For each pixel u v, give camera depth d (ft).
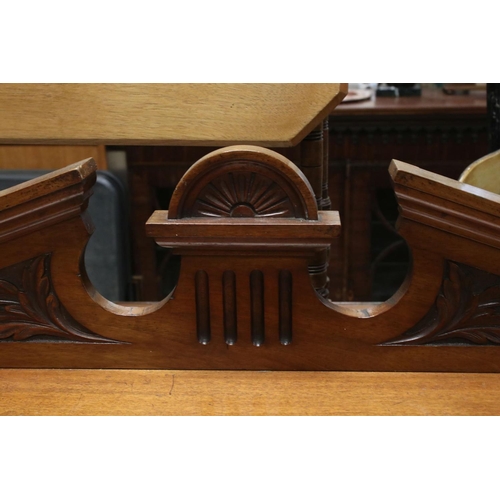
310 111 4.09
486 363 3.13
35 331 3.21
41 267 3.09
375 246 8.11
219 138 4.25
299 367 3.19
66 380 3.19
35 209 2.94
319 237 2.83
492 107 4.96
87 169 2.95
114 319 3.18
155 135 4.29
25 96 4.27
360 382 3.12
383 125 7.09
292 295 3.05
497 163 4.16
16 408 3.00
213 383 3.14
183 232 2.87
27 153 6.89
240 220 2.86
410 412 2.94
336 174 7.42
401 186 2.82
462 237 2.89
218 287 3.05
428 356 3.14
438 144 7.20
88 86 4.22
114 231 6.26
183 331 3.17
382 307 3.12
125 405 3.01
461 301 3.02
